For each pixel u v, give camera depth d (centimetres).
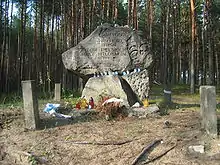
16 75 1515
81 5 1263
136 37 626
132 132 422
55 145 395
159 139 393
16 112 550
